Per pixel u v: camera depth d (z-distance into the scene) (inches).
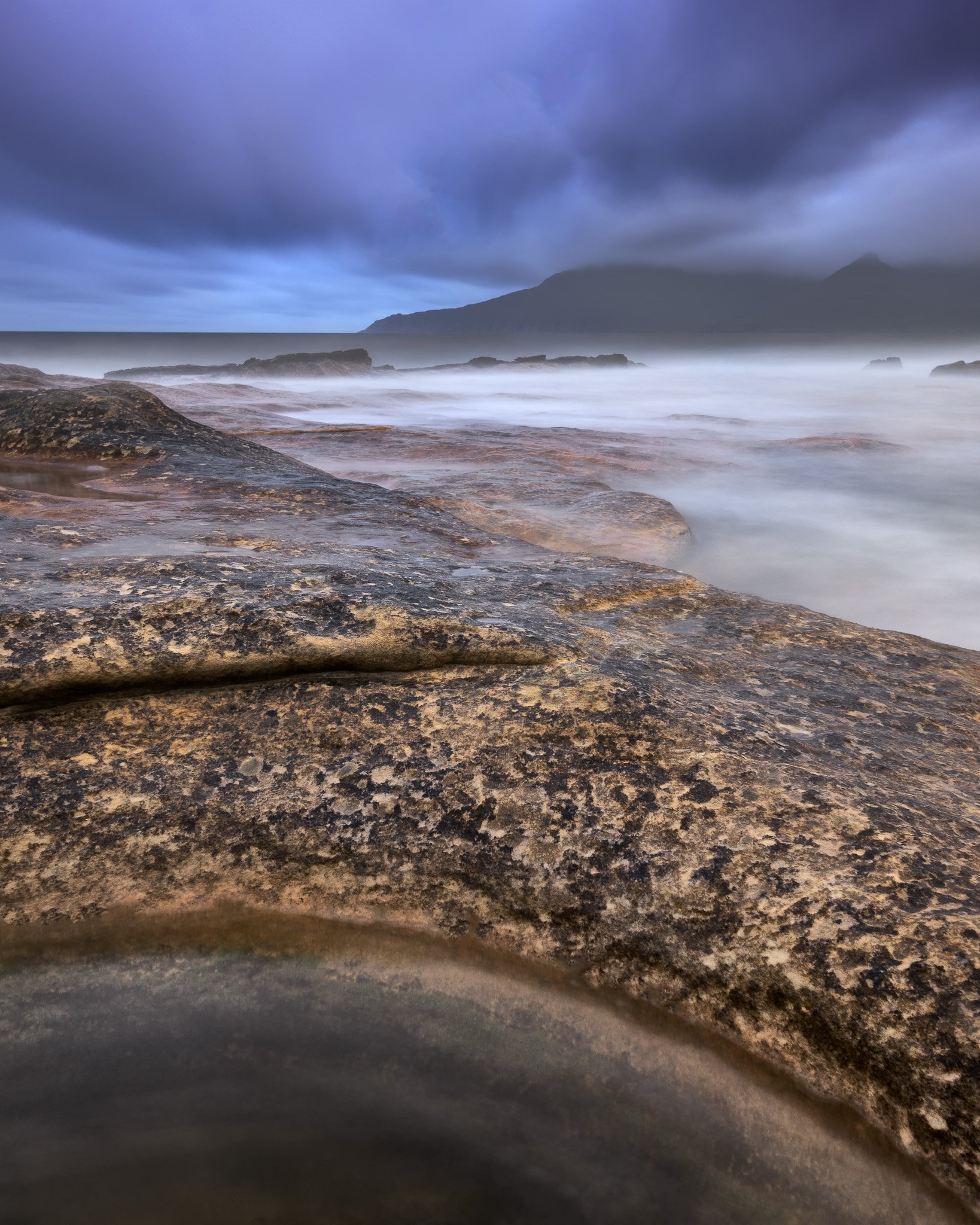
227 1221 46.5
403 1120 54.8
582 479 393.1
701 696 101.4
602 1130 55.1
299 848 78.0
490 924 72.0
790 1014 60.8
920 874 67.9
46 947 68.9
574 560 172.6
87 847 76.5
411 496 222.4
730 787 80.5
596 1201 49.8
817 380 2311.8
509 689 95.7
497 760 85.4
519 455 483.8
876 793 81.6
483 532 196.4
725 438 697.0
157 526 168.1
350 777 84.2
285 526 181.6
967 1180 50.3
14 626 90.6
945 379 2258.9
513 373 2596.0
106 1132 52.2
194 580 108.7
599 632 119.6
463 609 112.2
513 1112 56.1
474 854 77.2
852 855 70.7
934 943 60.5
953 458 599.5
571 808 79.7
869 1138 54.0
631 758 85.0
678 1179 51.9
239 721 90.3
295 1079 57.8
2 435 272.2
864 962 60.7
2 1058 58.6
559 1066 60.3
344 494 222.1
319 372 2143.2
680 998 64.7
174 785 82.4
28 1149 50.6
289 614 100.0
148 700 91.7
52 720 87.7
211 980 67.1
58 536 143.3
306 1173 50.0
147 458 256.8
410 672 99.5
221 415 638.5
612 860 74.5
